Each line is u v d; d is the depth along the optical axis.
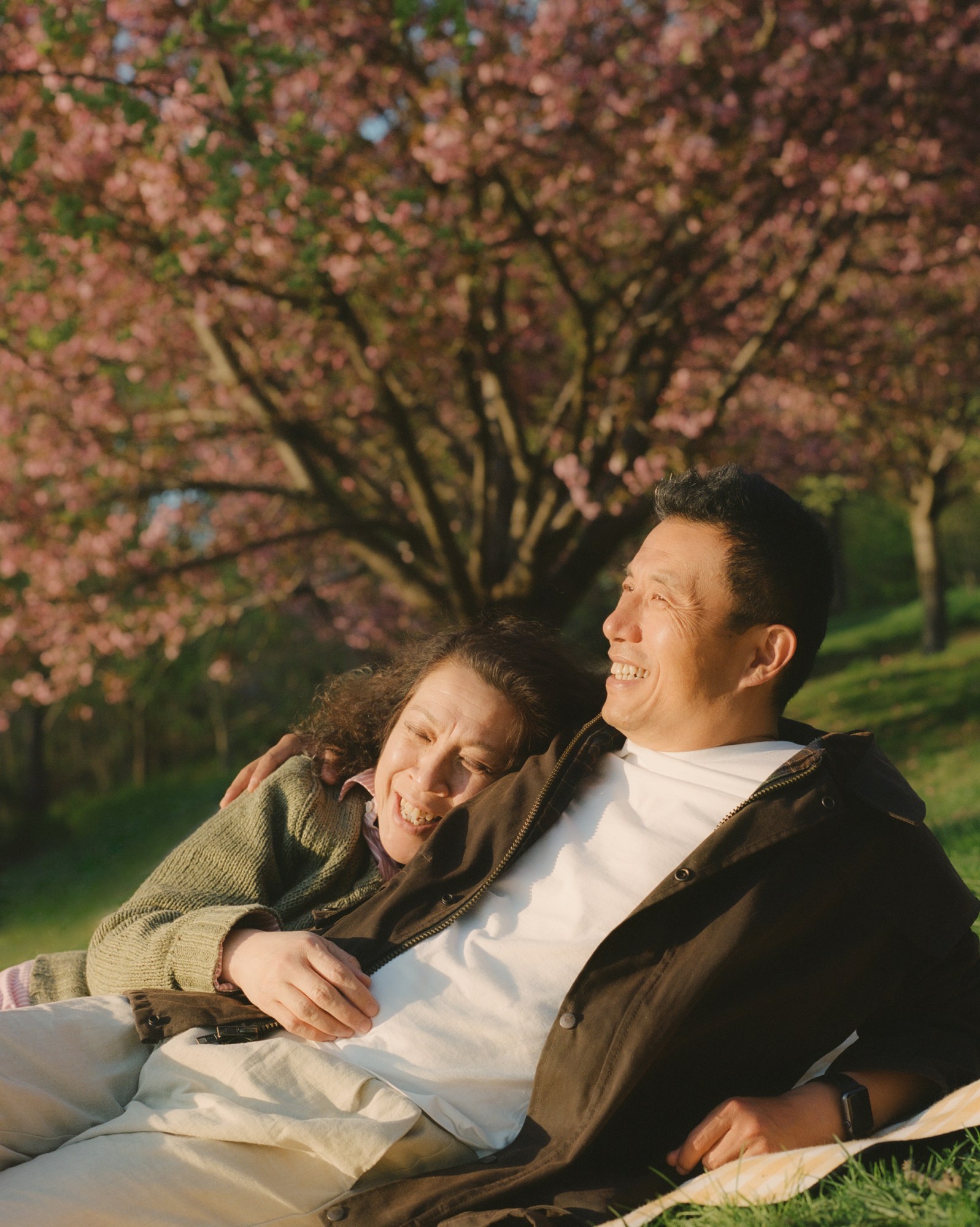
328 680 2.84
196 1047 2.06
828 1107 1.96
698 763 2.16
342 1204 1.87
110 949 2.30
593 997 1.93
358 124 10.28
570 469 10.48
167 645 14.01
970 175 10.43
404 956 2.11
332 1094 1.96
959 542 43.12
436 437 14.88
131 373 13.16
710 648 2.12
